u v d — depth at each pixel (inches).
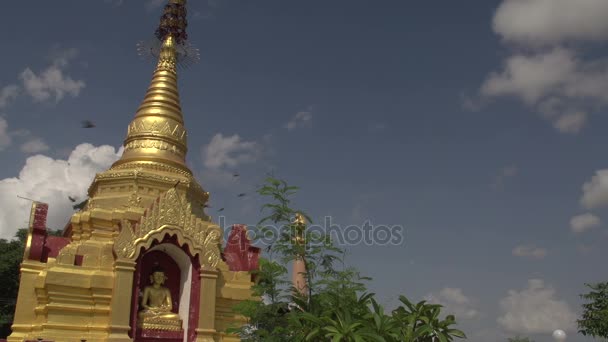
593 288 1047.0
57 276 871.7
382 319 658.8
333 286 705.6
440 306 693.3
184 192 1124.5
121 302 882.8
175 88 1288.1
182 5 1389.0
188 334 946.1
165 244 972.6
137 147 1175.6
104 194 1079.6
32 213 940.6
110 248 940.0
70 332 861.8
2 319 1318.9
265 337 689.6
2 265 1368.1
